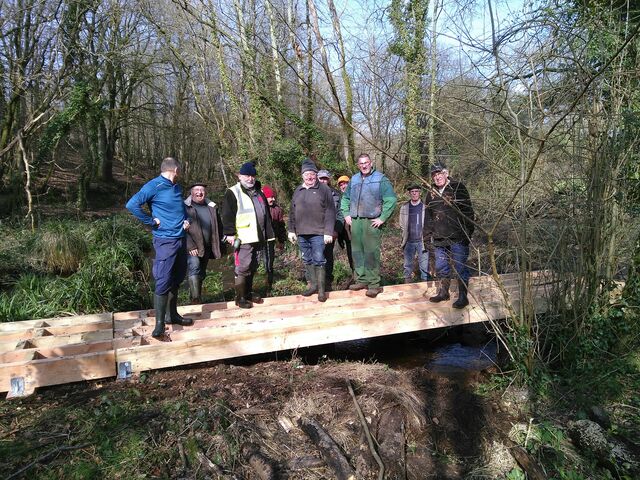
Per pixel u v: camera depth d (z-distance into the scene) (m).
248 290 5.72
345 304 5.72
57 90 11.81
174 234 4.50
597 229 4.42
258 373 4.46
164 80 21.53
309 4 5.62
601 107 4.29
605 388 4.22
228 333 4.79
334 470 3.20
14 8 10.97
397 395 4.02
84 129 16.97
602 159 4.29
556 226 4.37
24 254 9.07
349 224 5.98
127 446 3.29
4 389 3.88
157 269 4.48
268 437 3.53
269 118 12.68
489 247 4.13
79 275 7.07
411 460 3.43
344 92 11.55
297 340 4.79
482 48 4.12
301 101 11.40
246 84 11.41
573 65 4.08
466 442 3.68
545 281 4.57
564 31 4.09
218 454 3.30
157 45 17.31
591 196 4.35
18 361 4.06
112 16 13.84
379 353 5.66
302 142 12.55
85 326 4.98
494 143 4.45
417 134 7.32
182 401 3.79
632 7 4.51
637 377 4.39
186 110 22.12
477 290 5.96
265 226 5.54
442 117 4.55
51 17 11.18
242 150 13.92
